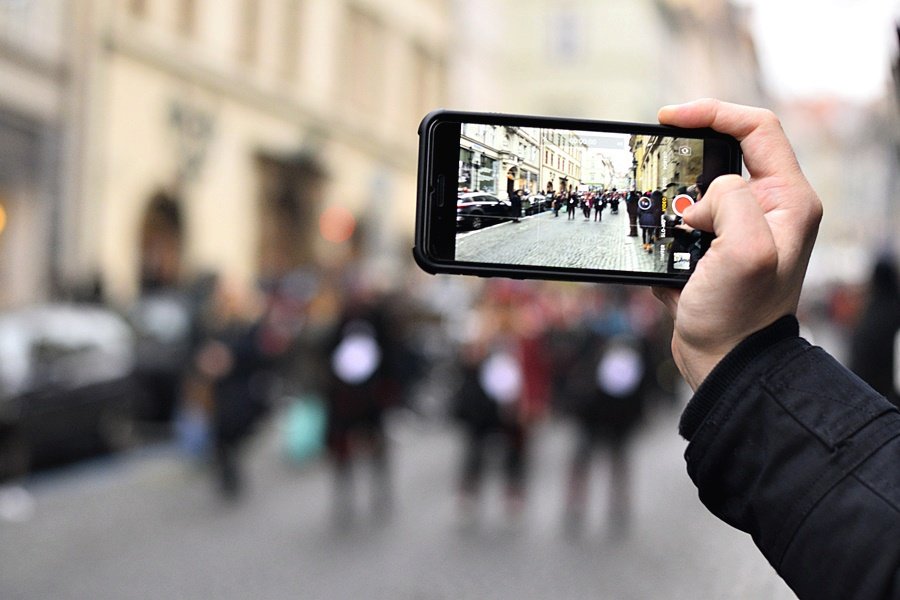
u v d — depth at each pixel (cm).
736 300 138
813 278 4909
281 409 1858
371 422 1092
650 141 166
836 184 9356
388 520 1085
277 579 846
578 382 1088
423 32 3791
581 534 1025
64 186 2170
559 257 172
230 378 1169
